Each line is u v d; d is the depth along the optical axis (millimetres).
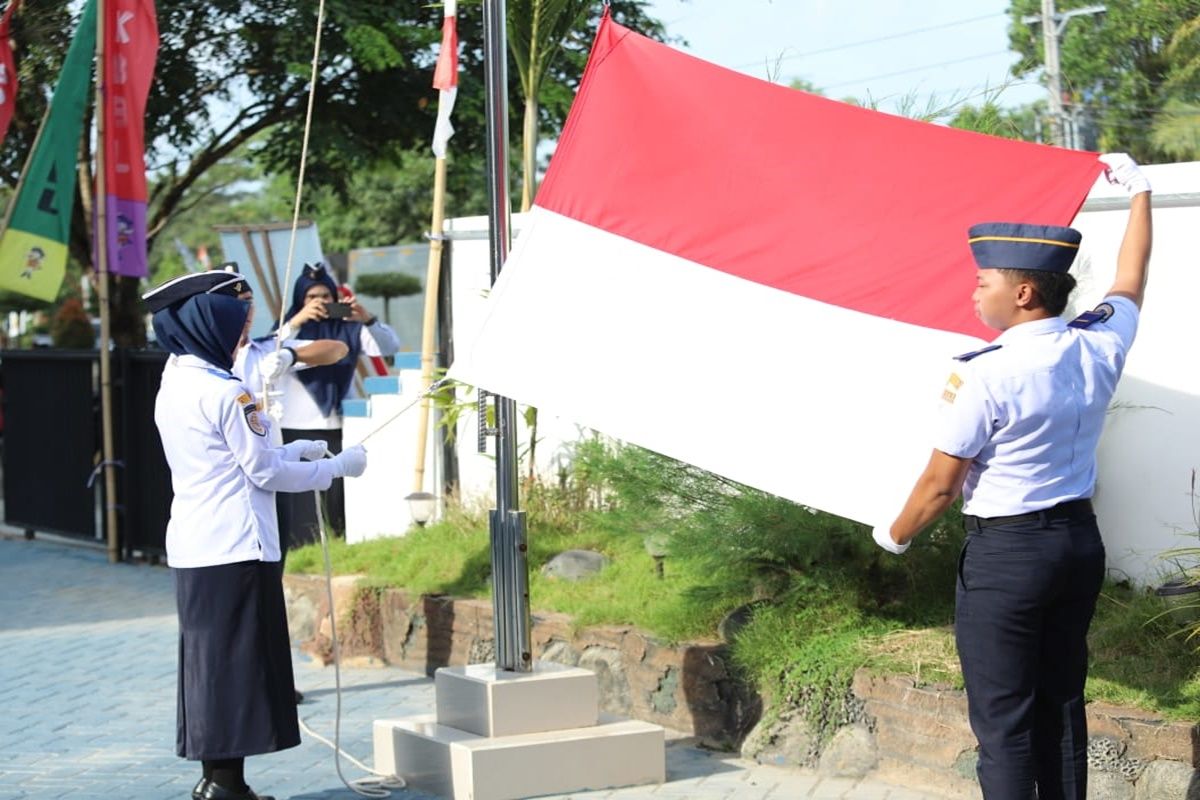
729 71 5152
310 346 6469
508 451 5496
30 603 9992
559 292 5113
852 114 5000
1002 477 3959
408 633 7484
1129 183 4531
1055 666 4121
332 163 19125
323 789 5473
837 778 5352
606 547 7648
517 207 19547
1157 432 5742
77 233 18250
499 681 5352
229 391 4910
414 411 8945
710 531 6016
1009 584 3943
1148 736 4543
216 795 4953
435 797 5332
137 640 8562
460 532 8219
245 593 4906
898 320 4875
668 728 6070
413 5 16344
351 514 9461
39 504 13242
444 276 9141
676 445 4938
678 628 6113
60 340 25281
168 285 4996
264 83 17656
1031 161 4762
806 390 4906
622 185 5168
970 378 3951
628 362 5031
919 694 5125
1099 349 4066
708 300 5051
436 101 17438
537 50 8594
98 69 11008
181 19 16609
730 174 5098
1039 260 3977
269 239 11984
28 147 15734
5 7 14312
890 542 4160
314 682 7297
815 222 5000
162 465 11492
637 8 15094
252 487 4973
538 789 5230
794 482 4848
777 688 5629
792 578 6098
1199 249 5629
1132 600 5527
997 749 4012
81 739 6277
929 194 4887
